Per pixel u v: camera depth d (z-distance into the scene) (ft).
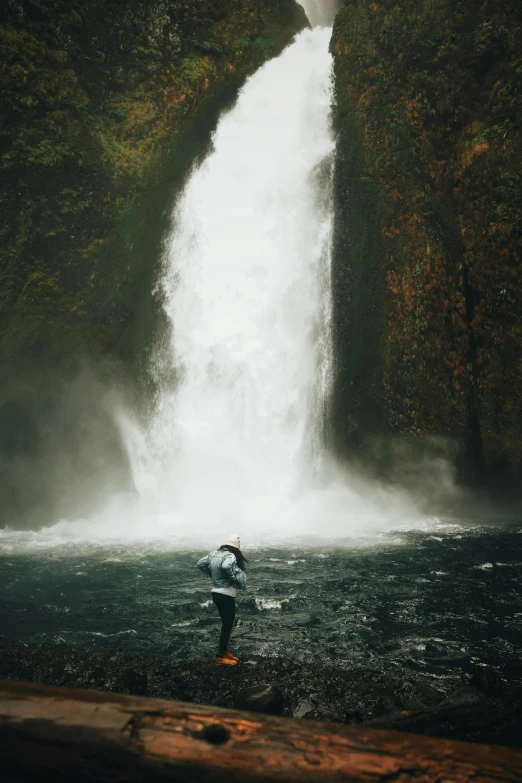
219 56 103.86
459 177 84.99
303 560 45.29
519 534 56.95
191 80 99.09
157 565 45.16
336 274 82.43
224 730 5.34
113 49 97.35
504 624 29.27
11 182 82.17
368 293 80.02
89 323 83.30
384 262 80.59
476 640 26.94
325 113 93.50
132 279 86.63
